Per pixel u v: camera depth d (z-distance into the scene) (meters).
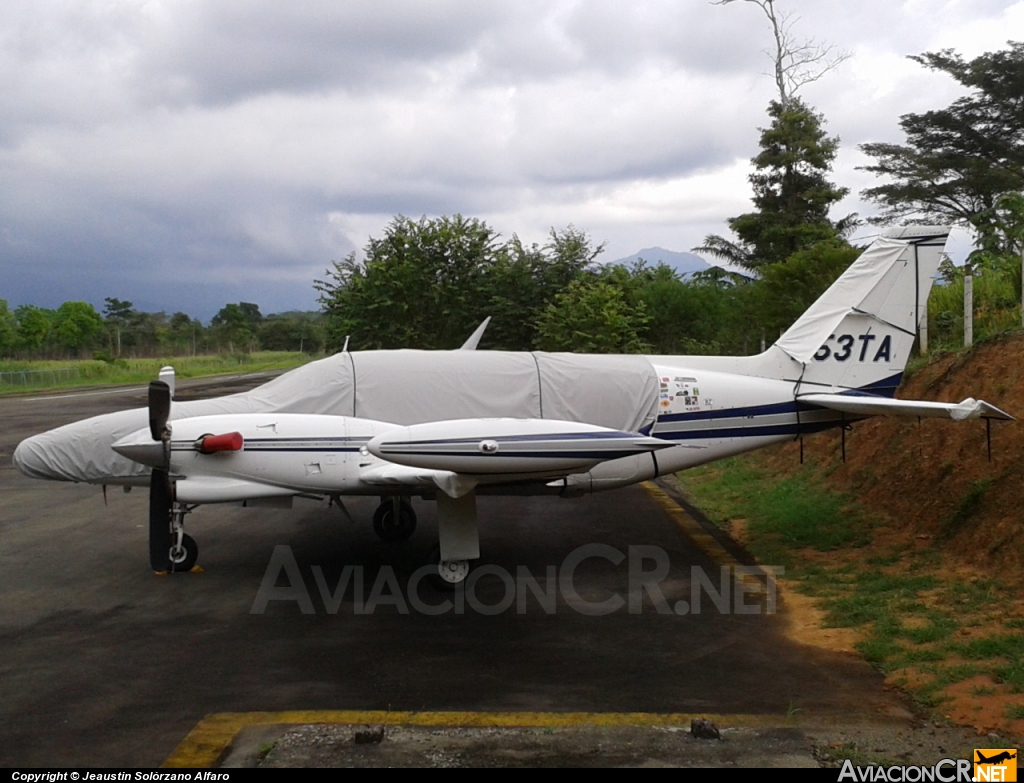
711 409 9.98
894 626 6.92
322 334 26.52
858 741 4.98
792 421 10.23
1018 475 8.79
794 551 9.82
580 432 7.84
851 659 6.41
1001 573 7.89
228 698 5.68
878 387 10.38
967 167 33.38
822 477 13.05
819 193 29.47
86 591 8.32
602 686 5.90
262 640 6.90
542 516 12.08
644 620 7.44
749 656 6.50
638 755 4.80
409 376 9.44
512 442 7.68
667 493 13.96
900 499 10.67
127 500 13.29
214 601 7.99
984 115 34.16
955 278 16.09
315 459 8.70
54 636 6.98
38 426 22.98
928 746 4.90
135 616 7.53
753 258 31.56
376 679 6.04
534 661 6.42
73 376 45.34
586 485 9.71
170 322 94.19
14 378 42.34
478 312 22.73
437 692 5.79
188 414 9.08
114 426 9.29
